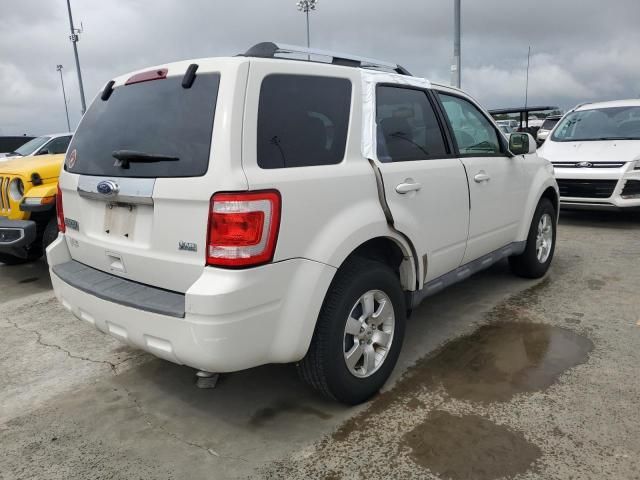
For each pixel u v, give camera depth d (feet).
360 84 10.13
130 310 8.52
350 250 9.09
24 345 13.67
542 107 46.60
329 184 8.91
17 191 18.60
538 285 16.70
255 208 7.76
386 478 8.03
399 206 10.32
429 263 11.46
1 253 21.61
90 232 10.03
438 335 13.12
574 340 12.52
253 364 8.25
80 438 9.47
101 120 10.09
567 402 9.81
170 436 9.41
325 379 9.25
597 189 24.89
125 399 10.78
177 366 12.18
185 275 8.20
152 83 9.25
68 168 10.64
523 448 8.54
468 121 13.70
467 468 8.13
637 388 10.21
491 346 12.35
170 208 8.18
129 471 8.50
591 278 17.25
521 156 15.64
